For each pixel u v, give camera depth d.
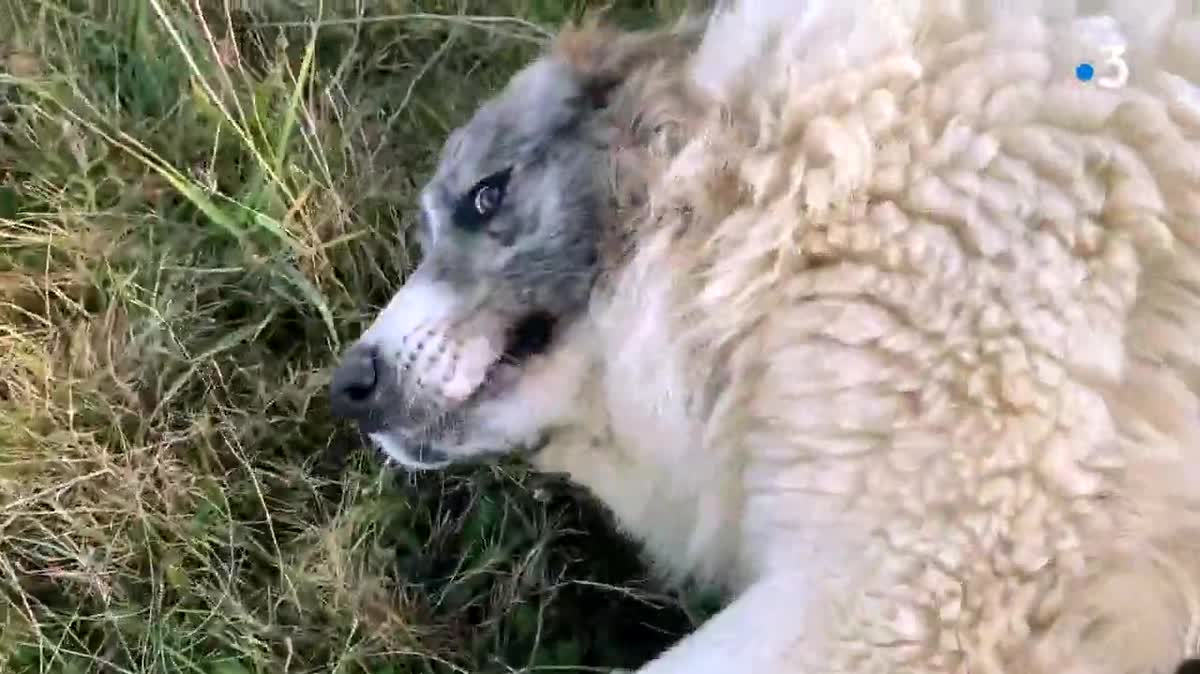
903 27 1.34
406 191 2.17
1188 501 1.21
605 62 1.53
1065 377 1.21
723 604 1.70
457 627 1.86
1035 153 1.27
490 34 2.34
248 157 2.20
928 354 1.24
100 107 2.23
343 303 2.09
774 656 1.22
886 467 1.24
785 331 1.33
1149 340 1.26
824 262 1.33
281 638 1.82
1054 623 1.18
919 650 1.19
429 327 1.56
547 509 1.96
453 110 2.26
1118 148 1.27
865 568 1.22
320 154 2.12
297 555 1.88
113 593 1.86
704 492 1.53
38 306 2.06
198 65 2.23
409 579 1.91
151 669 1.79
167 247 2.09
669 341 1.45
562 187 1.49
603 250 1.48
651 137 1.46
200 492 1.92
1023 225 1.25
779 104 1.38
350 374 1.61
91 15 2.34
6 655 1.79
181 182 2.08
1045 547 1.19
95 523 1.89
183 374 2.00
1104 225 1.27
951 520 1.20
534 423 1.59
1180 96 1.31
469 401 1.56
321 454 2.00
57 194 2.13
